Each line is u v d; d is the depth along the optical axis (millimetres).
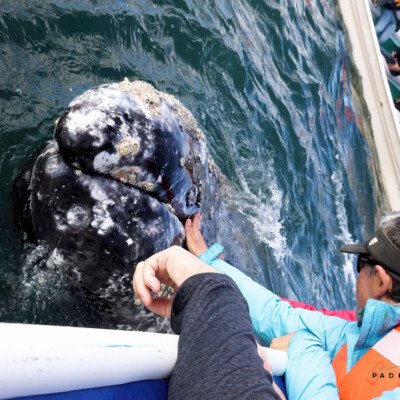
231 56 6266
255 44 7059
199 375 1285
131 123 3027
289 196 6422
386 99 9891
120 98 3055
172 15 5734
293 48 8016
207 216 4184
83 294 3359
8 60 4066
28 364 1026
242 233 5168
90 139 2840
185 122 3736
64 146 2869
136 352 1294
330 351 2484
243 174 5766
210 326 1365
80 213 3002
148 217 3213
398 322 2273
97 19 4852
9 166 3633
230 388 1248
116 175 3035
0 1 4215
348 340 2396
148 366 1329
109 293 3314
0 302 3301
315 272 6453
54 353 1083
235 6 6941
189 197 3732
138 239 3164
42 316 3418
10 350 1012
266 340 2777
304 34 8523
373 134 9836
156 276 1745
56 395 1109
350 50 9969
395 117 9820
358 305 2621
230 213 5008
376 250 2480
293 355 2293
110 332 1300
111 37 4926
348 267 7332
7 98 3891
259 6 7578
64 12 4625
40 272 3305
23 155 3729
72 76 4414
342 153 8469
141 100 3178
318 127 7906
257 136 6250
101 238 3041
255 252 5328
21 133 3818
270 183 6113
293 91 7512
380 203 9320
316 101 7988
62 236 3055
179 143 3438
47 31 4438
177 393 1290
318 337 2539
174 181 3426
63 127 2854
